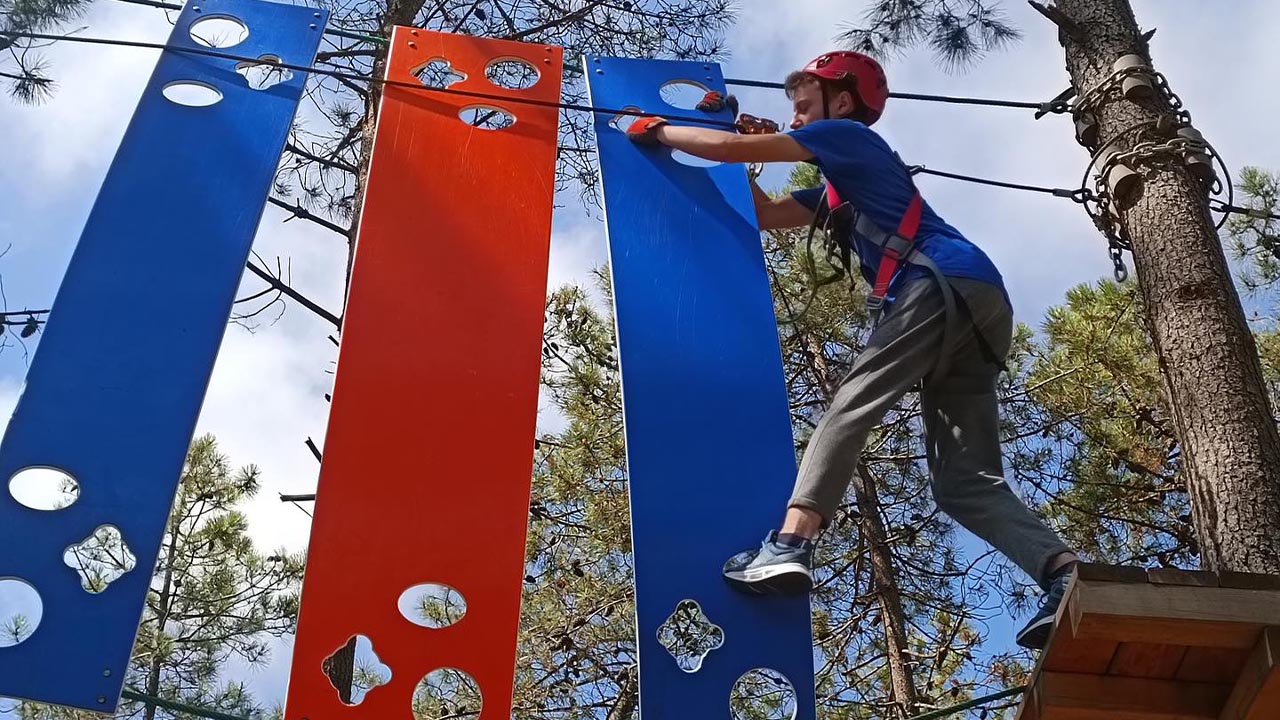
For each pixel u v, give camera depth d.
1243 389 4.15
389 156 4.42
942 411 3.97
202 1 4.73
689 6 7.31
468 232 4.29
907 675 7.44
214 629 9.18
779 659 3.66
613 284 4.30
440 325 4.05
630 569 8.10
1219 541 3.95
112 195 4.14
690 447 3.99
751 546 3.84
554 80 4.79
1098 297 8.23
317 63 6.34
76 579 3.46
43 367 3.75
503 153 4.53
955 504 3.86
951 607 8.20
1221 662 3.22
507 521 3.74
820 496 3.70
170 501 3.61
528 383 3.99
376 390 3.88
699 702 3.59
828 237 4.27
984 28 6.64
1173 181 4.59
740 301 4.33
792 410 8.41
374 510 3.69
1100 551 7.88
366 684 8.02
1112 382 8.02
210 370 3.86
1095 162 4.78
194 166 4.27
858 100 4.46
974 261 3.86
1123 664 3.26
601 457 8.14
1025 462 8.11
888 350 3.80
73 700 3.29
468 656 3.52
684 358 4.17
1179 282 4.38
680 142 4.42
